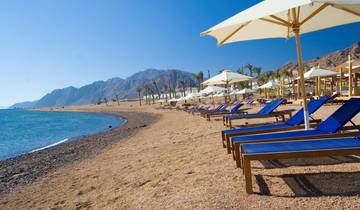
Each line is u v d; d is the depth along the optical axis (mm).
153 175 5270
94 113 83875
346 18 5238
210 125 12547
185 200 3516
